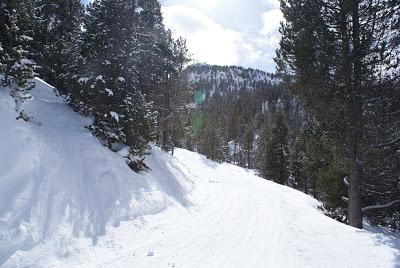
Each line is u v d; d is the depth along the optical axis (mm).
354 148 14711
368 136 13953
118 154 14203
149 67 20297
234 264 9000
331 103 14102
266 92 174375
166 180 17453
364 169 16344
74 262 7926
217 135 62406
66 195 9656
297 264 9359
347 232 12547
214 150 60656
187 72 33656
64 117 14258
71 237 8664
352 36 13883
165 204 13828
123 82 14969
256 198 21469
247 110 146125
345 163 15250
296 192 30656
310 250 10672
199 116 74062
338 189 20453
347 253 10297
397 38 13227
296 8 14758
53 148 10906
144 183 13820
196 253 9547
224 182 29219
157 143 28328
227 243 10797
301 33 14586
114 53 14953
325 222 14297
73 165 10930
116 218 10609
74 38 16234
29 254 7551
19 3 13039
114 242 9383
